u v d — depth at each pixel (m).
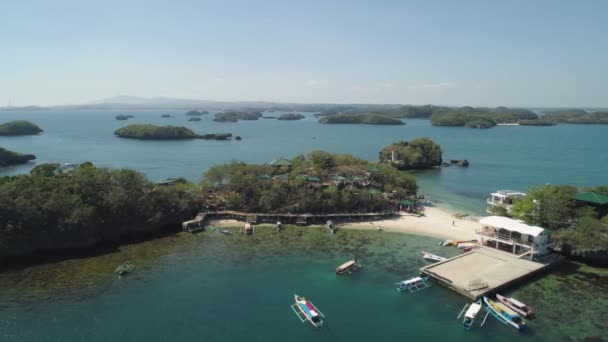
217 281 68.00
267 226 97.88
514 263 72.19
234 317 57.00
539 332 53.19
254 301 61.56
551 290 64.69
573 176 171.12
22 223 75.38
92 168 97.94
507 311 56.12
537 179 165.38
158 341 51.12
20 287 64.00
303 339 52.09
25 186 82.75
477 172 184.50
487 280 65.38
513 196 105.50
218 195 112.25
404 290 65.19
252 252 81.19
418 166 197.25
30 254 76.12
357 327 54.88
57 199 80.94
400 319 56.81
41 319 55.25
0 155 192.75
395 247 84.50
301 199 104.44
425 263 76.00
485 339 52.06
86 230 81.06
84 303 59.66
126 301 60.66
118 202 87.31
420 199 126.50
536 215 84.62
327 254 80.38
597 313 57.72
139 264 74.19
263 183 109.62
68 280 66.88
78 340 50.97
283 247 84.12
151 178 163.50
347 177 124.00
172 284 66.50
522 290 64.69
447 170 191.38
